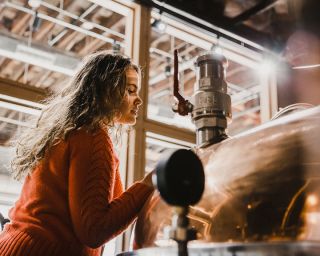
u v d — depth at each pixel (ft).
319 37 9.66
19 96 6.56
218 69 3.75
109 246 7.02
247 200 2.47
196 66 3.87
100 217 3.06
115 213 3.15
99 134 3.40
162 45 12.19
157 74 13.62
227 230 2.48
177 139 8.23
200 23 9.42
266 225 2.32
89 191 3.12
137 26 8.32
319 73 10.15
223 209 2.56
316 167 2.31
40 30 11.16
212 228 2.56
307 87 10.37
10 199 10.46
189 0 9.17
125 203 3.24
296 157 2.42
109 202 3.24
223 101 3.67
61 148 3.36
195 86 3.86
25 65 12.21
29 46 9.70
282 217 2.27
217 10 9.61
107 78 3.76
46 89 6.88
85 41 11.76
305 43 9.95
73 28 10.35
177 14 9.01
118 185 4.10
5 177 10.53
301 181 2.31
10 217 3.52
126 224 3.26
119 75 3.81
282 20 10.08
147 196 3.37
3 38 9.43
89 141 3.32
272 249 2.11
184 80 13.60
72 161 3.25
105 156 3.30
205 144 3.57
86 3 10.10
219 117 3.64
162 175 2.25
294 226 2.21
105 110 3.67
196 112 3.69
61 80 12.98
